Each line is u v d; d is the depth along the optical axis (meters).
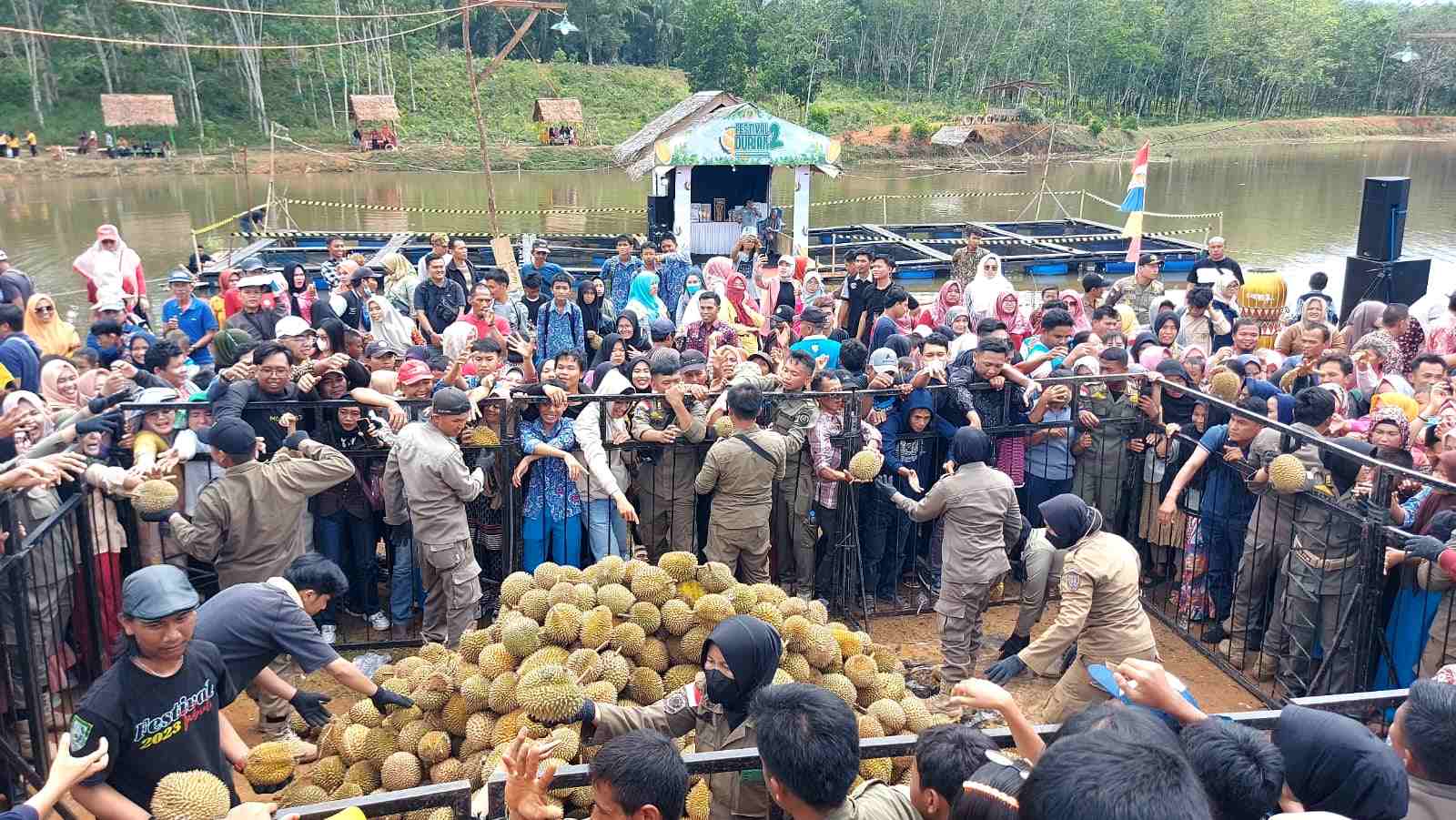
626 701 5.21
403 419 6.97
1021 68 91.38
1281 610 7.00
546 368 8.75
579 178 52.91
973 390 8.09
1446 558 5.51
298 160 57.25
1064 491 8.34
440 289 12.81
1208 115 100.38
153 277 23.44
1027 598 6.92
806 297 13.36
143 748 3.85
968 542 6.69
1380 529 6.11
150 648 3.77
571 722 4.70
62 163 50.78
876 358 8.09
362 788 4.98
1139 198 22.38
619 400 7.31
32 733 5.56
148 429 6.89
